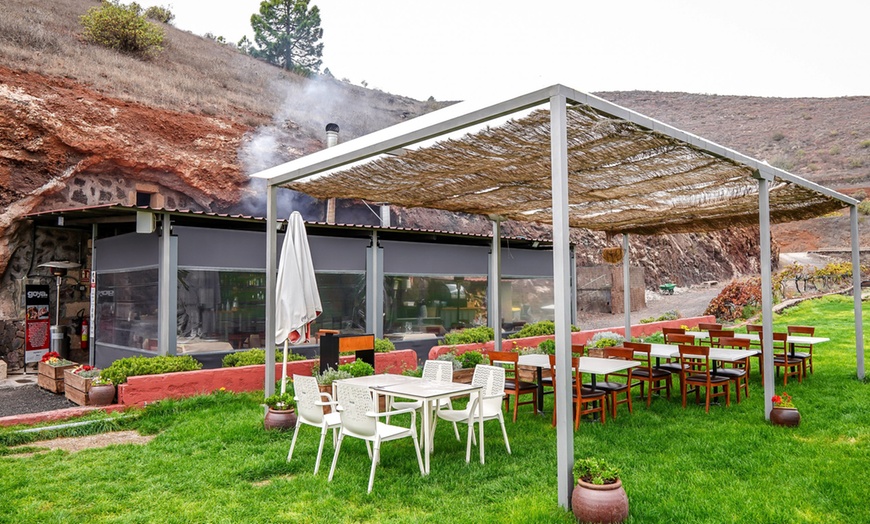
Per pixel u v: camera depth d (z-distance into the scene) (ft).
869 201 149.69
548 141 16.92
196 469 16.92
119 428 22.16
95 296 36.22
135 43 80.48
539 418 22.99
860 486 14.71
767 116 238.48
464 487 15.10
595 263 90.63
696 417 22.70
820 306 68.39
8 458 18.26
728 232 114.62
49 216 34.83
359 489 15.01
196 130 60.70
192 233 30.60
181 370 27.12
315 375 25.50
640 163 19.65
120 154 49.44
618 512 12.19
